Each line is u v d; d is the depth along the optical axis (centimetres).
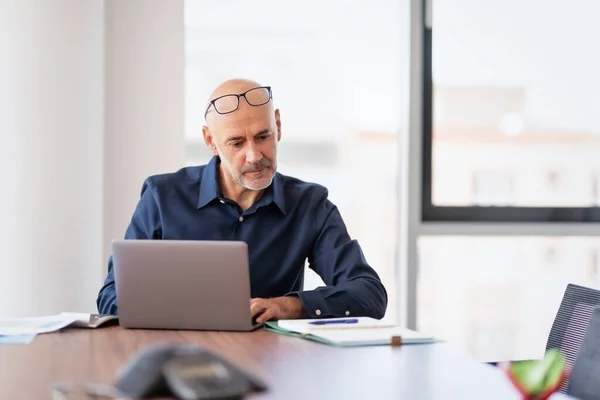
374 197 374
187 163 346
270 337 181
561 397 132
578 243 394
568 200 394
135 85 328
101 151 315
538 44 387
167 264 188
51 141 311
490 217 385
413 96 370
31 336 179
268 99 231
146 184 248
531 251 390
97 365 150
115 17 325
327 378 141
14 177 307
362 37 368
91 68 314
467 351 385
